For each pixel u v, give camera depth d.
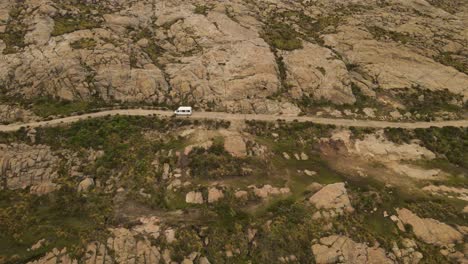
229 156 57.12
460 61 82.31
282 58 77.06
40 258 42.94
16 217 48.03
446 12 104.25
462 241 46.66
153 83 69.88
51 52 70.12
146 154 58.81
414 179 56.53
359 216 49.38
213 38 81.31
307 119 67.19
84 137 60.50
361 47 82.81
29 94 66.00
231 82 71.06
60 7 81.69
